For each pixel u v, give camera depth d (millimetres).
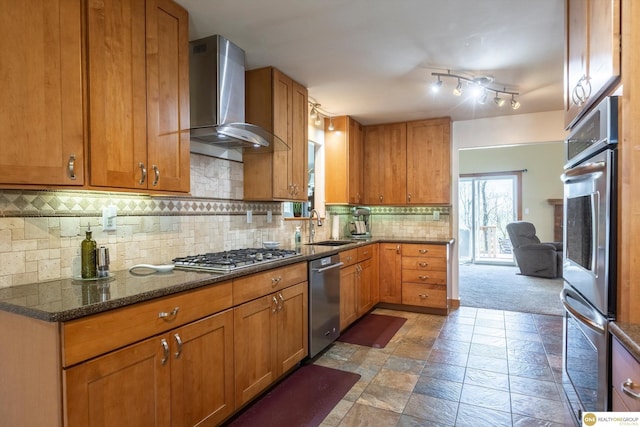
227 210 2893
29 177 1413
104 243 2000
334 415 2148
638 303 1263
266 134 2561
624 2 1263
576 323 1741
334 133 4375
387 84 3266
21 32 1394
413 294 4320
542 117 4195
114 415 1385
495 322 3934
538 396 2355
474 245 8672
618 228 1302
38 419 1300
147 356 1517
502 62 2783
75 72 1545
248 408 2221
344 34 2367
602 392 1336
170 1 1979
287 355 2520
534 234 6914
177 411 1651
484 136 4453
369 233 5023
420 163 4551
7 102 1360
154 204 2285
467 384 2525
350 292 3621
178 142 2035
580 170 1534
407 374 2684
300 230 3959
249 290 2129
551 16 2141
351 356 3023
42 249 1730
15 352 1356
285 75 3053
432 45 2516
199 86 2422
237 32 2346
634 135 1260
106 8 1661
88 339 1301
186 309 1703
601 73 1379
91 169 1598
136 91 1796
